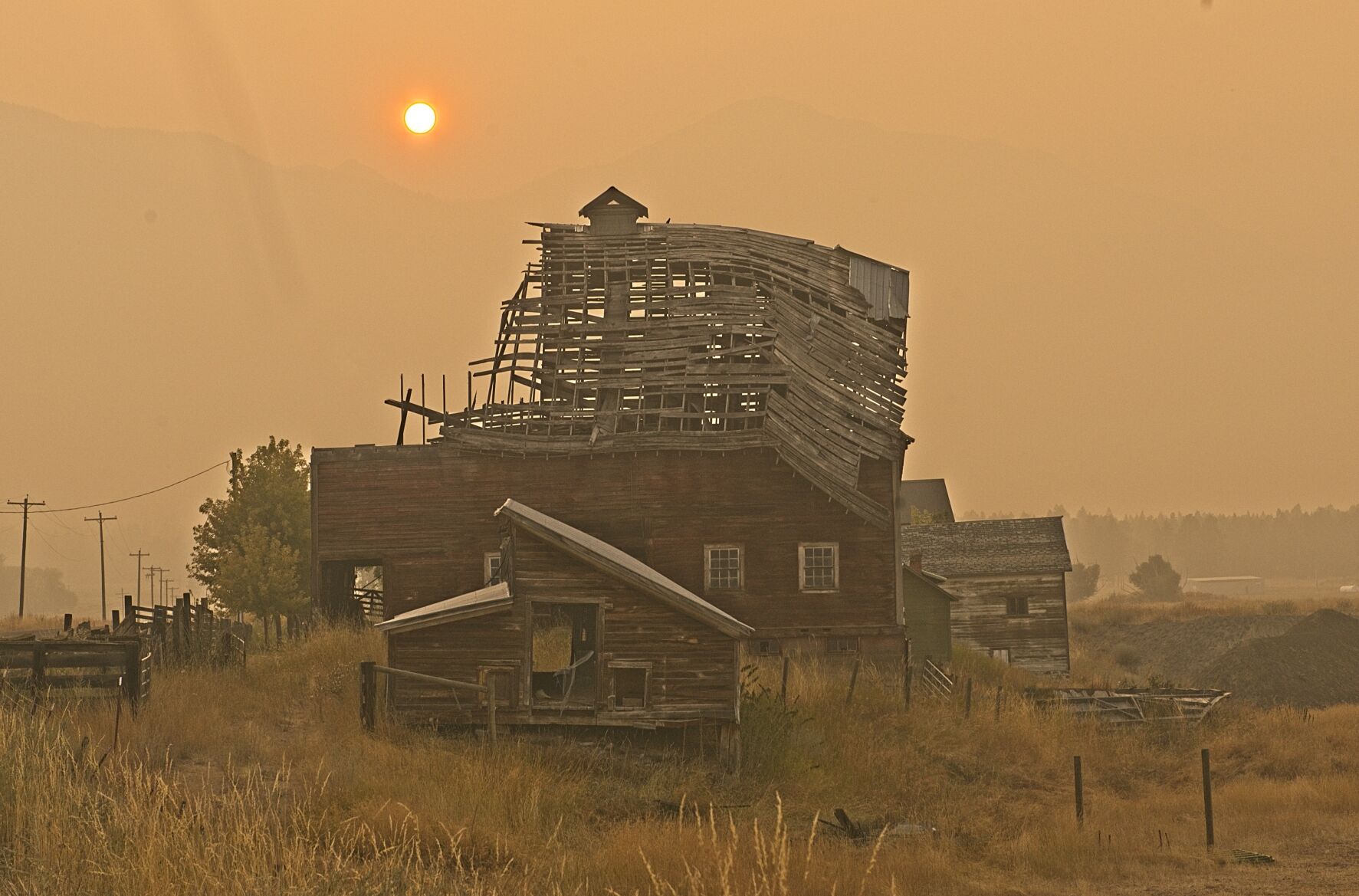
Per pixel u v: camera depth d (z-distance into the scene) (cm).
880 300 7369
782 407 6469
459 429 6369
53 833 1817
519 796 2973
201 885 1680
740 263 7325
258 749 3181
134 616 4700
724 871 1889
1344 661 9200
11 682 3309
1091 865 3300
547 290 7206
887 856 3061
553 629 5653
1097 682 9112
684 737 3869
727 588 6212
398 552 6359
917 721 5072
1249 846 3631
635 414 6425
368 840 2316
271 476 9238
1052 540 10800
